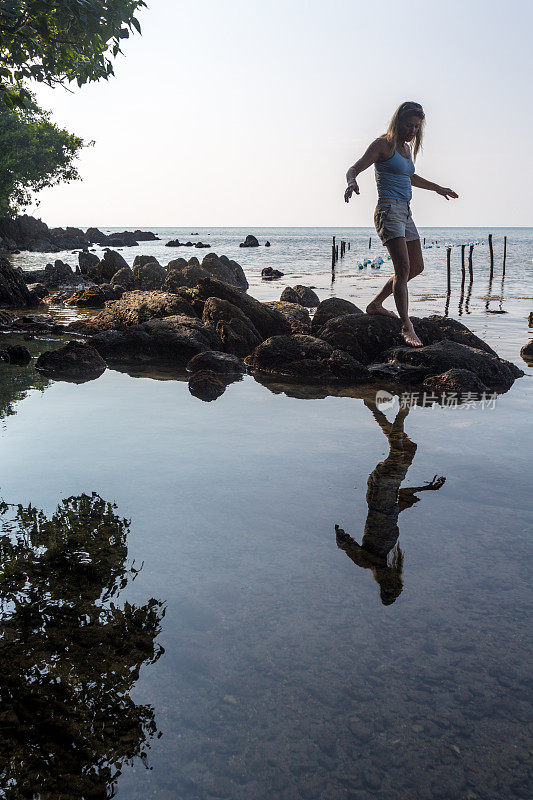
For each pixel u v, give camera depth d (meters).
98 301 16.34
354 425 5.23
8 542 2.94
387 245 7.43
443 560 2.85
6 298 15.79
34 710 1.88
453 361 7.26
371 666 2.10
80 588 2.55
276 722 1.84
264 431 4.99
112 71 6.06
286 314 11.79
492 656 2.15
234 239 120.38
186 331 8.88
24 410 5.55
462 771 1.67
